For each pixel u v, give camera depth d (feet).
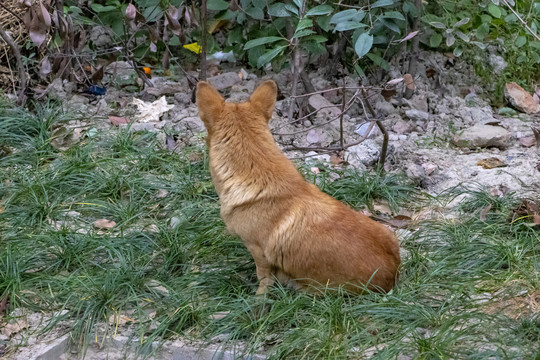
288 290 19.94
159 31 36.76
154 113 32.96
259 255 19.49
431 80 37.42
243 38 36.96
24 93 33.19
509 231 24.07
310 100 33.86
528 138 31.65
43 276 20.81
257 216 19.01
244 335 18.38
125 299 19.76
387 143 28.50
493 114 35.40
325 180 27.73
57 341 18.19
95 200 26.08
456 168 29.50
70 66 35.65
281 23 34.86
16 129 30.89
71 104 33.91
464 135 31.55
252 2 33.37
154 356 17.80
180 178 27.68
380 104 34.60
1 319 19.11
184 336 18.44
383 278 19.34
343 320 18.07
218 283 20.80
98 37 39.65
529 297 19.25
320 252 18.86
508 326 17.85
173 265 22.00
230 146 19.31
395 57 37.27
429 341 16.87
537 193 26.63
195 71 39.52
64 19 33.04
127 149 29.89
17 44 35.12
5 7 33.68
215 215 25.14
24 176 27.25
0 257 21.11
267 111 20.13
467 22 33.76
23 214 24.63
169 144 30.73
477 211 25.53
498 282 20.51
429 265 21.85
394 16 31.09
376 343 17.39
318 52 32.63
